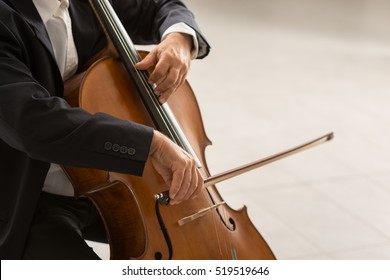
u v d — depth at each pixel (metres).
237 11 8.91
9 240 2.27
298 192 4.64
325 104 6.20
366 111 6.12
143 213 2.28
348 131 5.66
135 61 2.48
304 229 4.23
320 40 8.10
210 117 5.71
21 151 2.24
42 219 2.37
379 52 7.87
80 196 2.31
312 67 7.17
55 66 2.27
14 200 2.26
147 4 2.85
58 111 2.05
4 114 2.05
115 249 2.36
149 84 2.47
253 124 5.66
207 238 2.38
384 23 8.98
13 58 2.14
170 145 2.13
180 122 2.65
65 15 2.42
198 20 8.42
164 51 2.52
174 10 2.79
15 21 2.20
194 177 2.16
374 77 7.03
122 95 2.42
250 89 6.41
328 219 4.36
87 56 2.56
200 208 2.39
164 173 2.16
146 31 2.88
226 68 6.91
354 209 4.50
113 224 2.34
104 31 2.49
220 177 2.35
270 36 8.07
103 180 2.29
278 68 7.05
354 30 8.59
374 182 4.86
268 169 4.92
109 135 2.07
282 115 5.88
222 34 7.98
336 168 5.02
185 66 2.54
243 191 4.60
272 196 4.57
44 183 2.41
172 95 2.69
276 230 4.19
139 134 2.10
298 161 5.07
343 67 7.25
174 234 2.30
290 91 6.45
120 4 2.79
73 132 2.04
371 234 4.25
